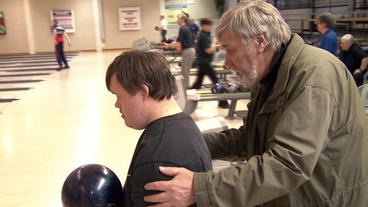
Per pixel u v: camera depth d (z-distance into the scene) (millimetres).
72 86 8773
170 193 997
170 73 1112
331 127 1155
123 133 5156
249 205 1048
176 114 1096
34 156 4391
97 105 6840
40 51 17703
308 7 12164
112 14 17969
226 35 1231
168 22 17922
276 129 1119
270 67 1259
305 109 1089
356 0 10297
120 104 1106
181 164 1015
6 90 8469
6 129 5500
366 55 5957
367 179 1257
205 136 1584
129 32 18156
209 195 1014
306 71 1146
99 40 18062
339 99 1155
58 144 4777
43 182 3707
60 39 11562
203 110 6152
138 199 1021
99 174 1227
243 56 1232
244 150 1558
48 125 5645
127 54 1096
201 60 6371
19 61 14391
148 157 1012
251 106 1428
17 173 3928
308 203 1224
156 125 1062
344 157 1200
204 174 1037
